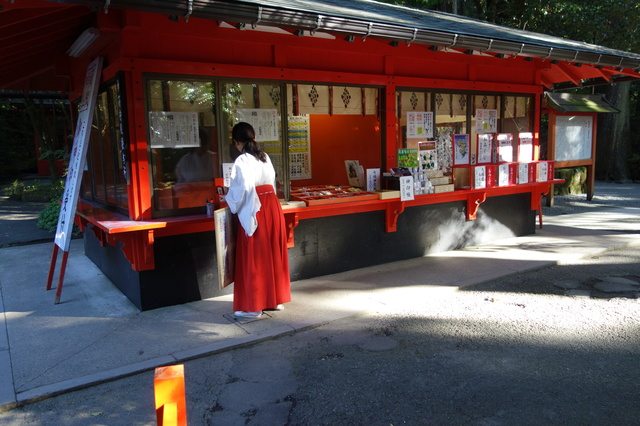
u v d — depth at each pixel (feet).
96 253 19.92
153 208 14.19
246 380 10.35
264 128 15.97
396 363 10.99
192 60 14.30
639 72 24.12
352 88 17.87
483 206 22.44
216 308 14.51
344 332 12.83
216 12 10.77
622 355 11.08
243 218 12.87
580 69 24.75
